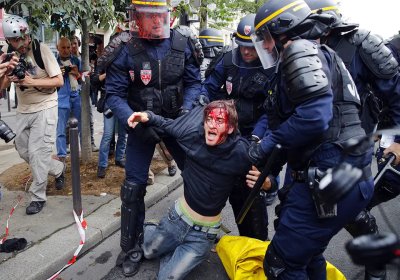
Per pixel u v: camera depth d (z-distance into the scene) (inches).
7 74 107.5
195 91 111.7
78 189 128.1
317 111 63.4
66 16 145.1
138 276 106.1
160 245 102.3
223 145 89.7
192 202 95.5
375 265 38.7
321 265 84.7
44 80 130.4
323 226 70.3
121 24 176.6
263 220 111.3
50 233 120.4
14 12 136.9
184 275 95.3
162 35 99.1
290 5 69.7
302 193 71.4
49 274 103.8
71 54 195.8
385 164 95.7
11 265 102.5
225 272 109.3
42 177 134.4
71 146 126.3
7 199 147.1
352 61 85.4
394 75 85.0
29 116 131.8
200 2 216.8
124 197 104.4
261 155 74.7
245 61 109.2
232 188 98.0
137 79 102.3
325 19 70.1
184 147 94.4
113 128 169.8
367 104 89.0
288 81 65.7
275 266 75.6
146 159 104.5
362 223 93.5
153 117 96.0
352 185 45.0
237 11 290.7
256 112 112.3
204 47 175.3
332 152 68.3
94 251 119.3
